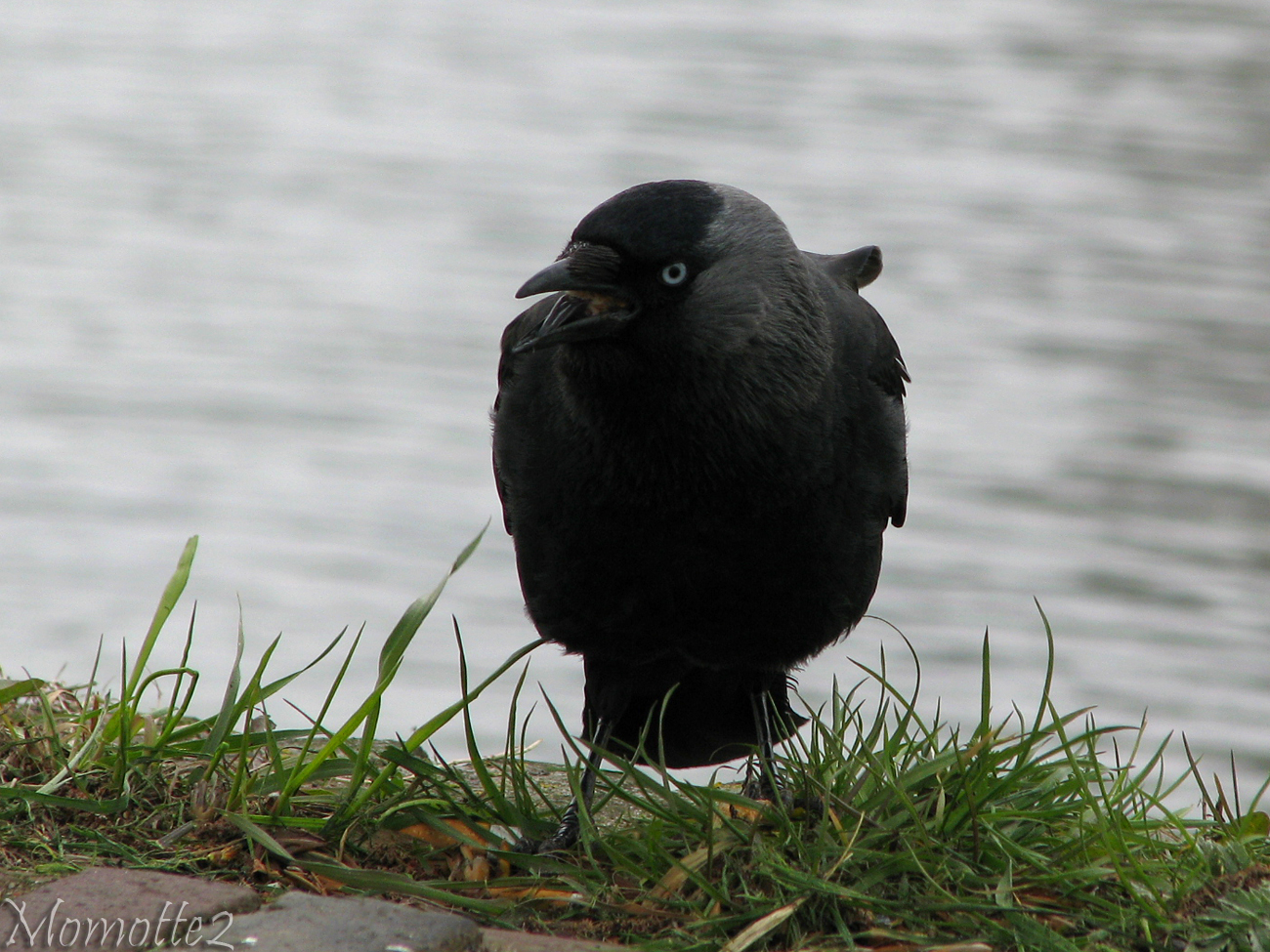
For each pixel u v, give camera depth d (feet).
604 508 19.20
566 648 20.93
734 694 21.59
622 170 109.70
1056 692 42.88
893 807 17.88
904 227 95.25
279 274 83.87
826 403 19.57
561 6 188.55
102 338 72.23
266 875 16.57
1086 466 60.08
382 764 20.20
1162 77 145.18
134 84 138.92
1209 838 18.61
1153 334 75.25
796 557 19.48
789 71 150.41
